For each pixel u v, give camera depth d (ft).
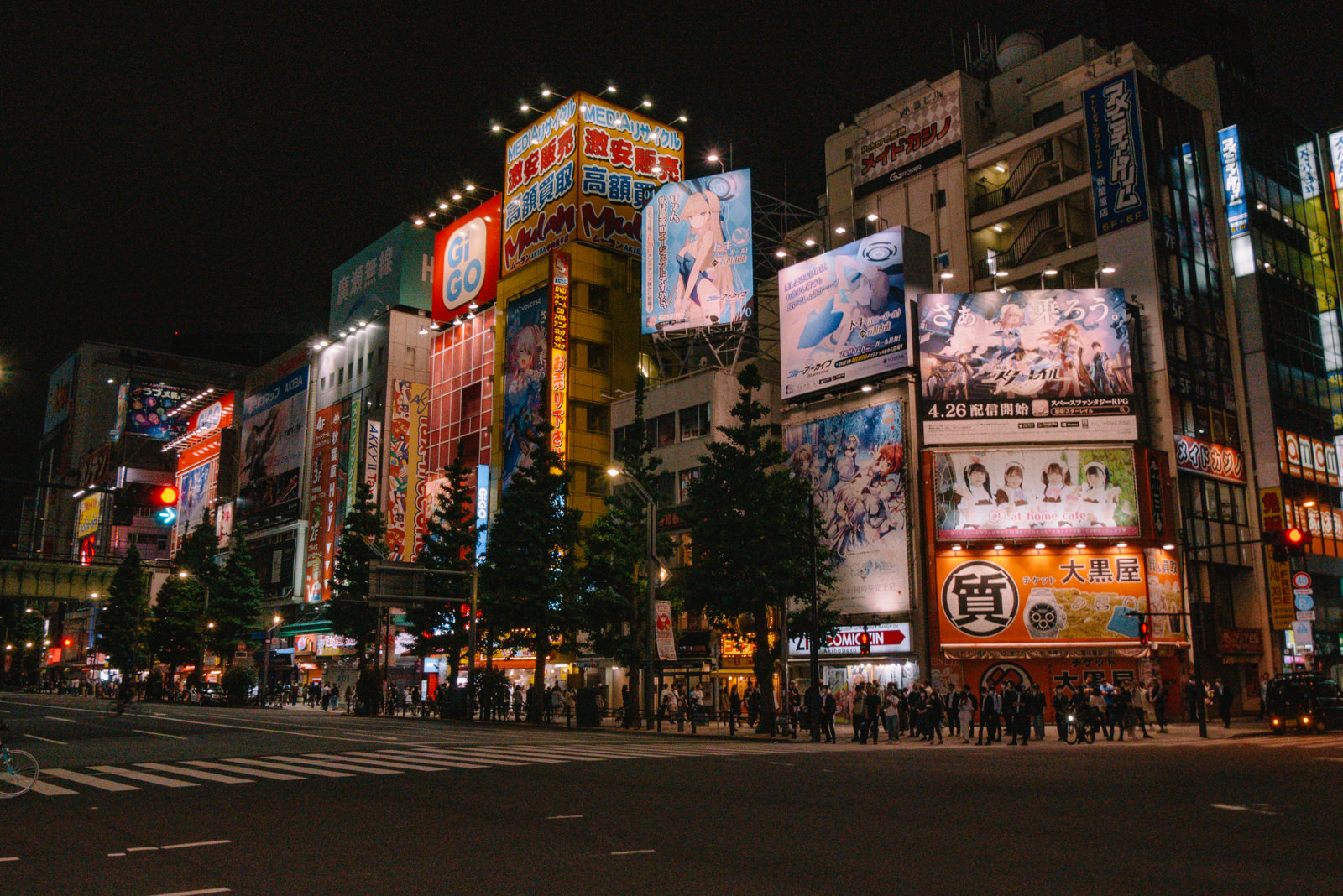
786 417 153.79
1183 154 160.45
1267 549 151.23
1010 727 92.58
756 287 205.77
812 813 39.52
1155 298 146.82
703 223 176.55
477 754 73.15
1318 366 172.35
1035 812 39.55
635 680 137.59
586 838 33.47
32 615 460.55
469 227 246.88
